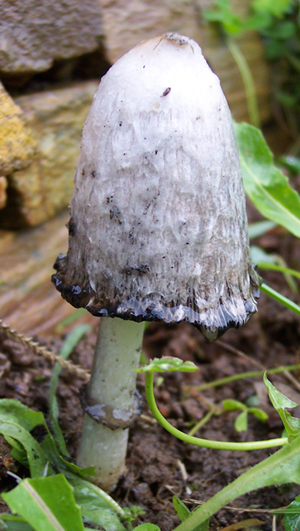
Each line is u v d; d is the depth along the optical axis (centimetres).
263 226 44
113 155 20
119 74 21
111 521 24
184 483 29
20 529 22
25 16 31
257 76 59
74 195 22
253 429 32
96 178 21
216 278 21
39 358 33
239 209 22
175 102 20
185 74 20
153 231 20
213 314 21
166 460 30
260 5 53
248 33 56
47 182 35
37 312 36
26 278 35
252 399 34
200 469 30
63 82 36
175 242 20
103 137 21
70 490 20
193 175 20
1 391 30
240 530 26
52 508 20
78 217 21
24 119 30
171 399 34
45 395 31
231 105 55
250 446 25
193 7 46
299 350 36
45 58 33
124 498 28
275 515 26
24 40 31
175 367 21
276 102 62
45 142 34
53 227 37
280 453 22
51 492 20
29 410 26
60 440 27
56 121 35
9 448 25
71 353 34
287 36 58
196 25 47
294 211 31
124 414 26
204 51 49
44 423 26
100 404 25
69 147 36
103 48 37
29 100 34
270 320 41
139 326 24
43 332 37
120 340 24
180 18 45
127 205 20
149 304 21
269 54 59
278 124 64
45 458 25
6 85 32
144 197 20
